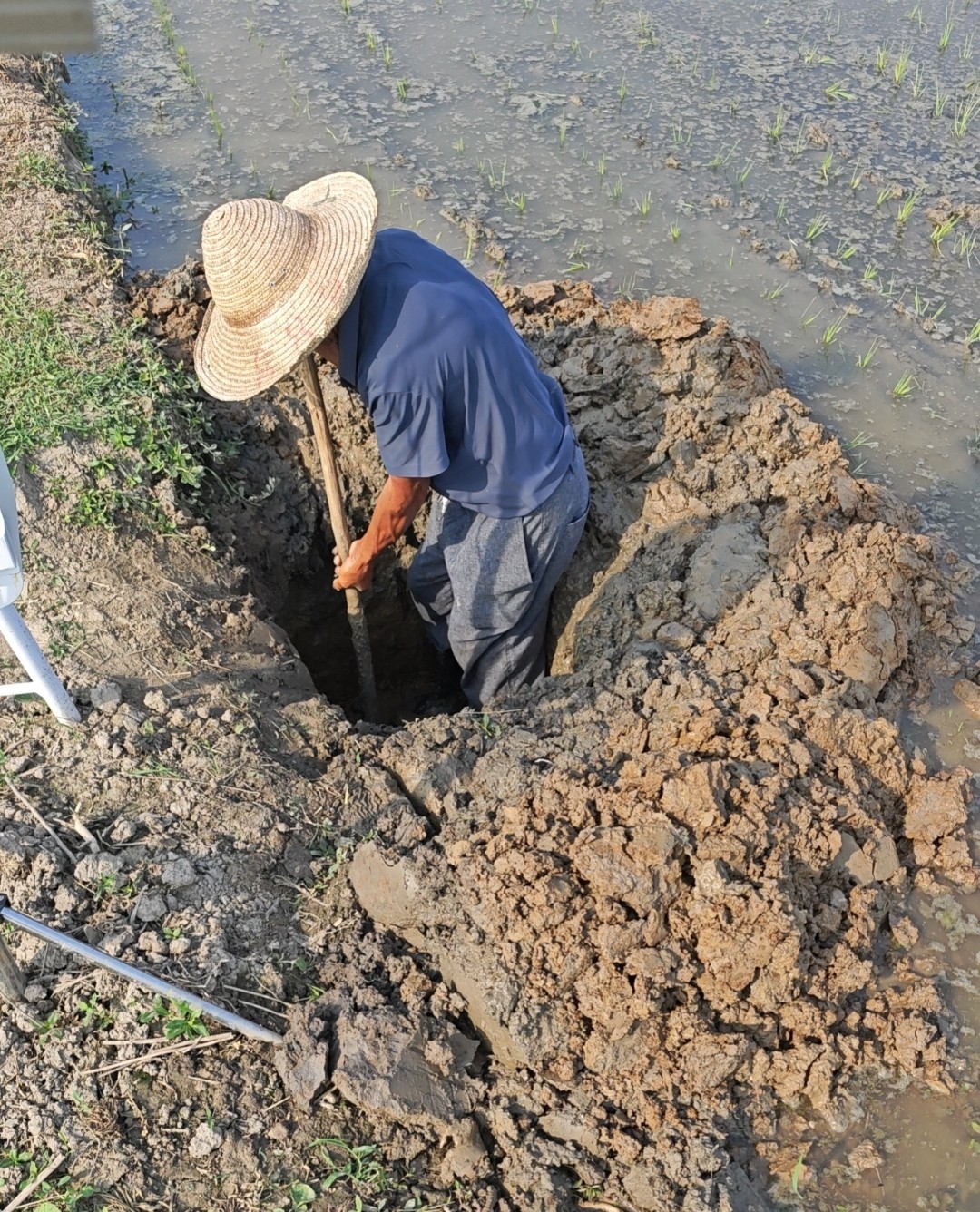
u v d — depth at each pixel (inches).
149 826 109.3
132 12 300.4
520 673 152.6
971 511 164.2
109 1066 93.4
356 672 177.3
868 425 177.8
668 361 164.7
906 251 215.0
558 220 222.2
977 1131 99.7
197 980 99.0
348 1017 98.5
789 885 105.6
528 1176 93.0
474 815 113.1
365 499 169.0
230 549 151.8
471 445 120.0
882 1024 104.5
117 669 124.9
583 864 103.8
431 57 279.6
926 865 117.9
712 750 115.5
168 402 159.6
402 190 230.7
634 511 153.5
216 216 102.4
